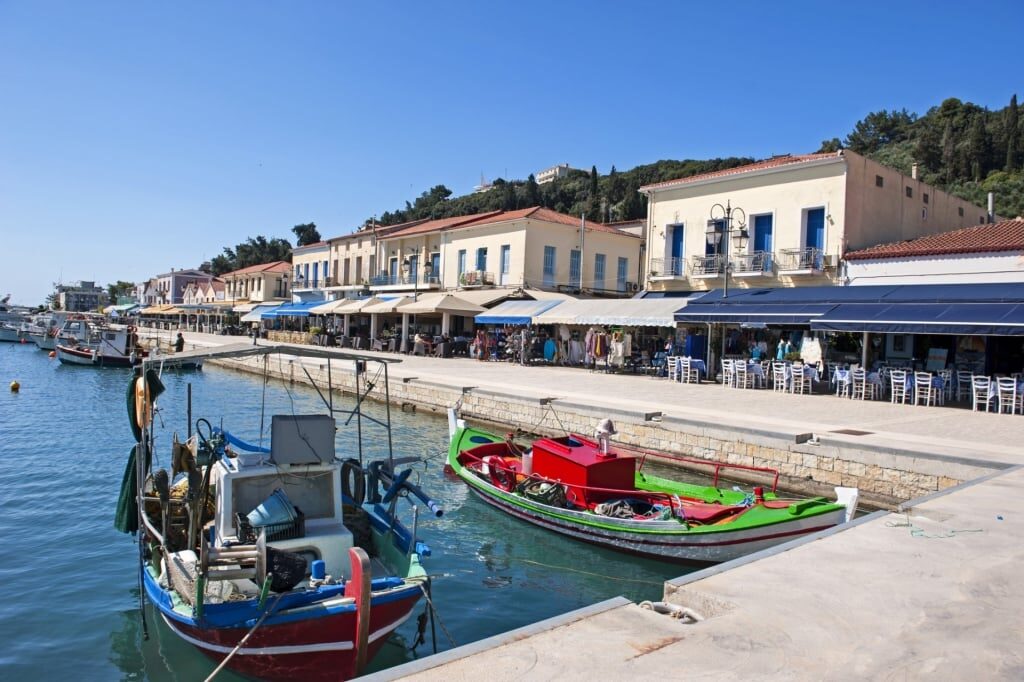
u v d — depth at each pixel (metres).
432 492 13.70
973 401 17.86
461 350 39.81
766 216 27.97
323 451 7.85
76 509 12.18
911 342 22.86
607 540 10.38
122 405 25.38
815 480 13.28
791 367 21.61
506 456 14.37
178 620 6.62
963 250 21.77
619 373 28.55
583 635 4.36
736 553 9.39
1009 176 66.25
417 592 6.80
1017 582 5.50
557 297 34.97
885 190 27.06
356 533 8.67
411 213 113.44
